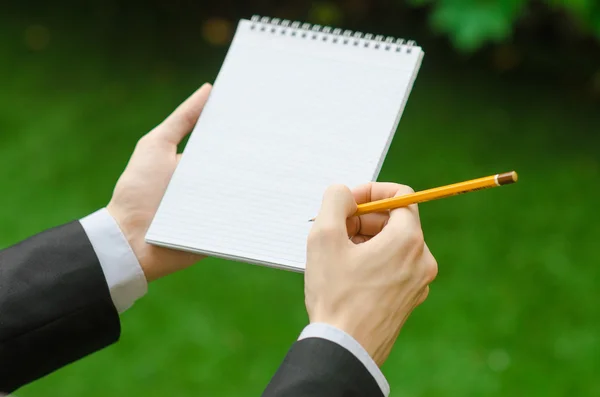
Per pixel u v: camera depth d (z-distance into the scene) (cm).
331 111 112
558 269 269
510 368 239
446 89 352
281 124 113
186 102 124
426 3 376
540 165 311
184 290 265
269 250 103
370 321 84
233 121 115
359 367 81
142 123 335
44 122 336
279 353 246
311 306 85
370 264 85
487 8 271
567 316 254
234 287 266
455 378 238
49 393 237
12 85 357
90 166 314
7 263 108
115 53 377
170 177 118
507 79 359
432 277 91
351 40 118
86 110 342
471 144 321
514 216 288
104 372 242
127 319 255
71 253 110
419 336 250
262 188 108
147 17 400
